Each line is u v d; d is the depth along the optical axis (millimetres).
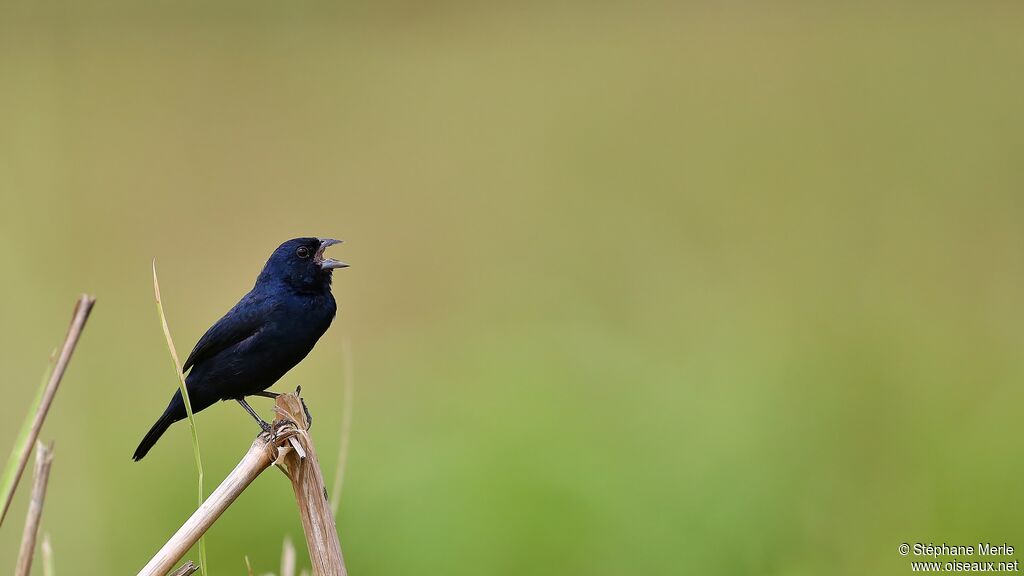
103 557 10711
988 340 13508
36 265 17641
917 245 17828
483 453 10211
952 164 20672
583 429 10672
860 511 10172
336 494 5484
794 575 9516
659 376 12281
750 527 9859
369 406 12930
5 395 13898
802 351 13258
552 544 9570
